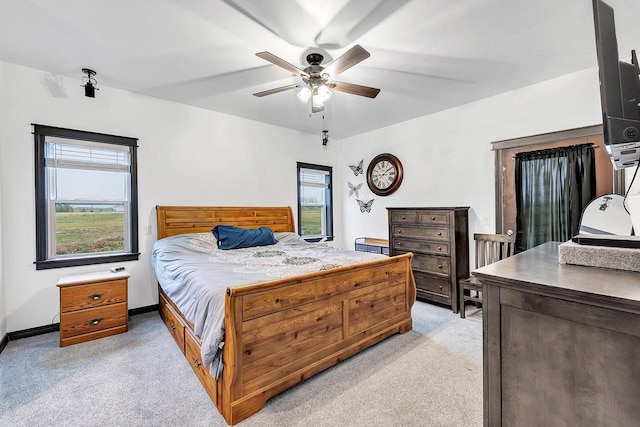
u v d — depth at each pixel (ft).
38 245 9.41
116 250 11.14
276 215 15.12
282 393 6.39
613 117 3.36
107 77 9.96
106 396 6.26
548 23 7.00
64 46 8.03
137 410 5.84
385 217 16.01
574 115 9.64
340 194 18.60
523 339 3.13
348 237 18.12
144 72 9.59
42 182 9.53
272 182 15.40
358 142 17.39
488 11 6.55
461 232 11.75
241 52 8.30
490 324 3.37
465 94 11.42
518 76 9.85
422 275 12.41
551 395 2.96
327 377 6.97
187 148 12.56
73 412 5.76
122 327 9.45
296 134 16.51
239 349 5.60
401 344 8.63
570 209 9.80
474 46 8.01
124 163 11.20
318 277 6.93
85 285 8.88
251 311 5.78
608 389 2.62
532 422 3.09
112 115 10.80
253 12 6.56
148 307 11.48
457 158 12.76
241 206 14.05
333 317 7.30
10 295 8.95
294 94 11.50
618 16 6.74
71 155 10.18
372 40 7.67
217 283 6.41
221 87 10.80
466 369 7.29
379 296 8.55
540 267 3.66
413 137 14.46
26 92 9.26
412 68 9.27
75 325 8.70
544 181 10.39
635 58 3.76
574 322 2.79
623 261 3.38
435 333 9.38
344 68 7.30
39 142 9.46
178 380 6.84
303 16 6.70
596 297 2.59
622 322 2.52
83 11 6.56
